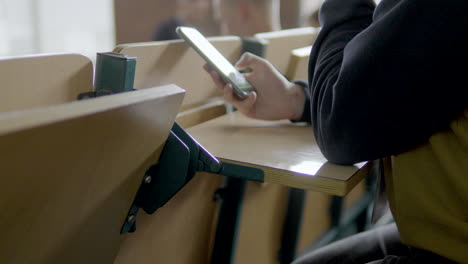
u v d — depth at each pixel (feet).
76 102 1.44
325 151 2.66
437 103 2.17
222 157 2.79
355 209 7.08
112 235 2.20
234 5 6.97
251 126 3.66
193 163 2.37
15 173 1.35
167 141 2.18
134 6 10.82
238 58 4.33
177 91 1.86
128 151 1.83
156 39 9.48
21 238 1.61
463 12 2.01
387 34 2.14
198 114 3.76
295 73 5.22
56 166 1.48
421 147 2.36
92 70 2.64
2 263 1.63
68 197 1.67
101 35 17.30
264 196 4.33
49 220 1.67
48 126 1.31
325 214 6.23
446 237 2.33
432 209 2.34
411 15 2.08
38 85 2.33
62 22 17.24
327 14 2.93
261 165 2.67
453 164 2.22
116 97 1.57
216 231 3.90
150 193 2.30
